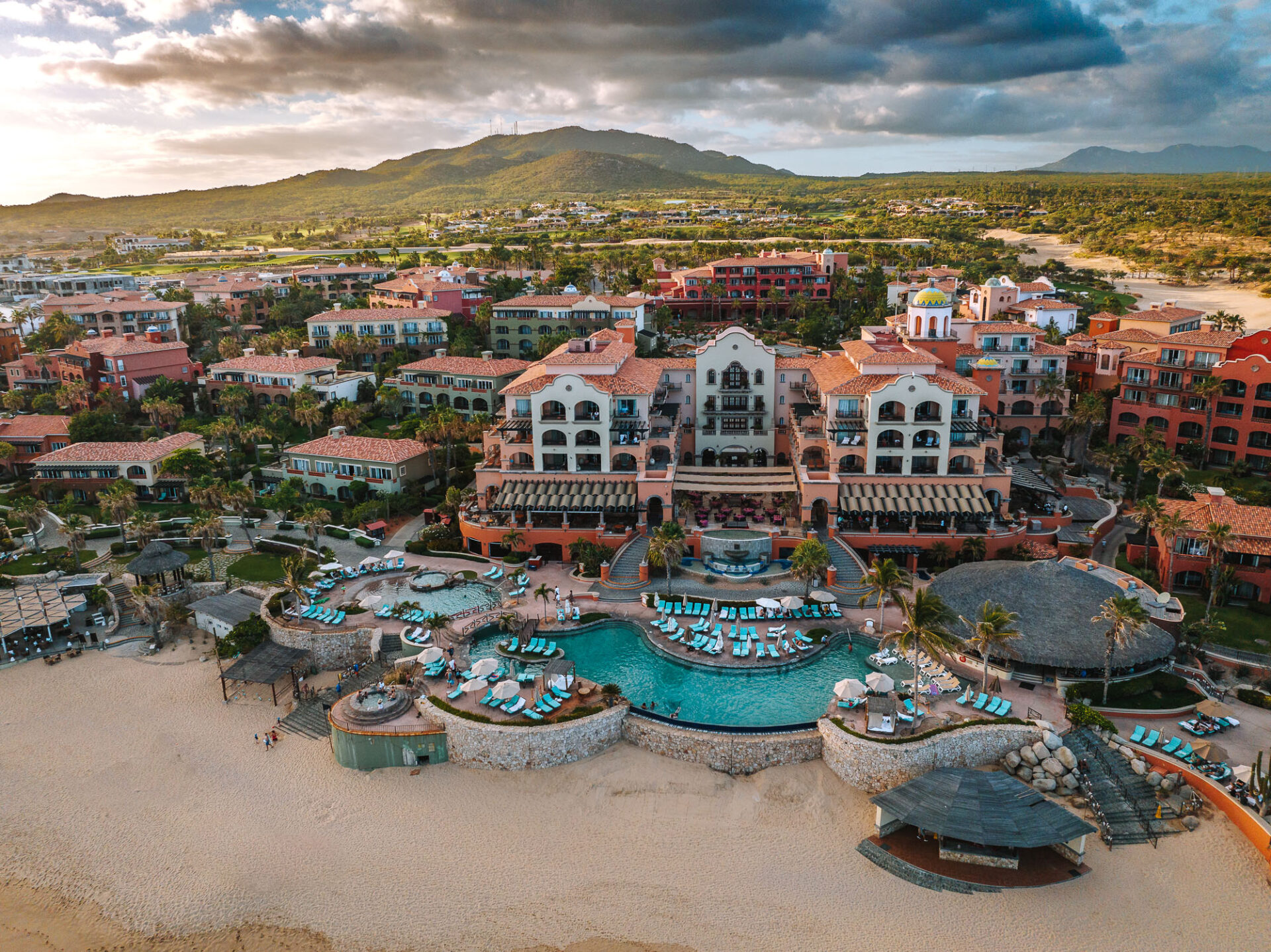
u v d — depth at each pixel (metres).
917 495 96.94
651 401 107.75
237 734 73.69
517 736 66.75
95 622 92.50
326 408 154.50
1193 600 86.94
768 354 118.06
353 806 64.44
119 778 68.00
